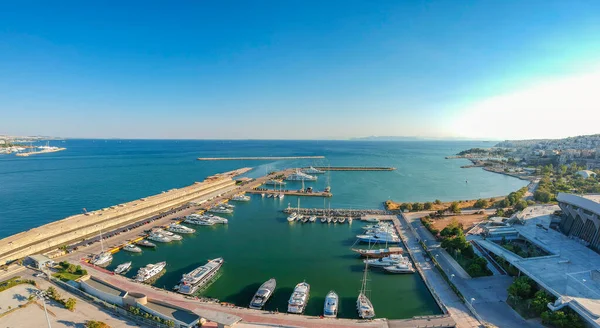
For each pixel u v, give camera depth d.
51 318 71.75
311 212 173.50
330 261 112.56
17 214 172.88
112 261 112.06
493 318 74.69
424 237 131.62
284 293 90.56
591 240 105.38
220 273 102.94
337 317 79.31
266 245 127.94
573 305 70.44
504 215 160.12
